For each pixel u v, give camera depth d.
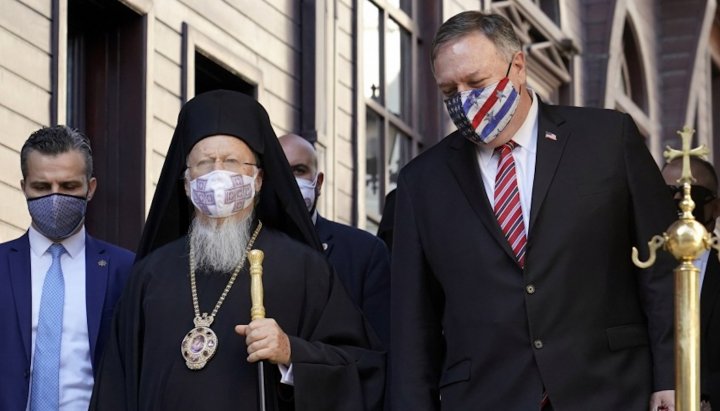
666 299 5.61
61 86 8.70
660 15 20.70
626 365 5.61
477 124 5.75
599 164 5.74
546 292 5.61
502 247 5.68
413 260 5.89
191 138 6.00
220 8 10.48
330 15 12.00
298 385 5.73
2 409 6.13
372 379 6.04
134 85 9.48
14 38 8.38
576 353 5.57
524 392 5.58
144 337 5.91
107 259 6.48
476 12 5.88
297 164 7.60
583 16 18.38
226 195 5.89
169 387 5.77
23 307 6.28
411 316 5.86
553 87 17.33
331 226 7.50
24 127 8.40
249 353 5.61
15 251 6.41
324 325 6.03
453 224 5.79
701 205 7.15
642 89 19.92
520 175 5.82
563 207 5.67
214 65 10.41
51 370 6.22
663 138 20.59
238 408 5.75
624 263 5.71
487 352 5.65
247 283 5.95
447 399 5.72
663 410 5.52
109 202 9.42
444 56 5.79
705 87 22.19
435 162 5.96
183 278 5.99
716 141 22.91
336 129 12.08
